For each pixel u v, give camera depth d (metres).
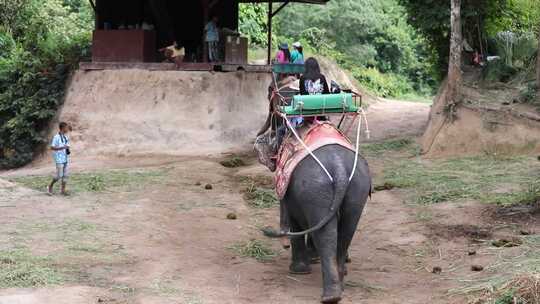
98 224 10.95
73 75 20.73
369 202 12.44
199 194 13.43
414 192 12.72
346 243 7.61
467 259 9.14
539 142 14.73
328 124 8.09
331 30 39.50
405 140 17.91
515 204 11.25
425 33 21.08
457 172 13.94
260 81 20.67
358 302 7.70
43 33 28.56
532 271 7.72
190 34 22.33
